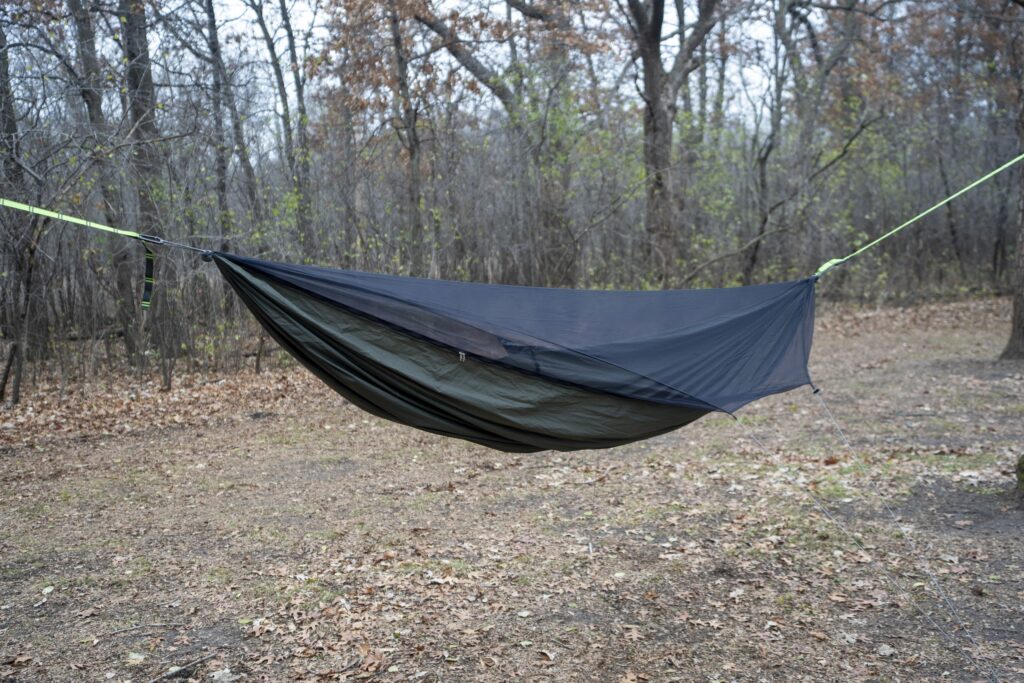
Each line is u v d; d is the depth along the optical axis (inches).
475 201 634.2
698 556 248.5
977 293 990.4
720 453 360.8
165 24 591.2
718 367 206.8
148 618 216.7
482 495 313.4
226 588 234.1
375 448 388.8
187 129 562.3
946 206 1002.7
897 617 207.2
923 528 259.9
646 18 716.7
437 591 230.1
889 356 603.2
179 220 534.6
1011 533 250.5
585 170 671.1
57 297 553.0
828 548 249.3
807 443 370.9
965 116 1024.2
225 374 553.9
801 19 931.3
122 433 418.9
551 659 193.2
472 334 196.7
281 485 332.2
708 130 868.0
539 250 638.5
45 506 307.3
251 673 188.7
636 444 384.2
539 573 240.4
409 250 607.5
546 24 681.0
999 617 203.6
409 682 184.4
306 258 585.6
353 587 233.5
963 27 926.4
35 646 202.2
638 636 202.7
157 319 521.3
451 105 639.1
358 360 196.7
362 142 666.8
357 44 652.7
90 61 521.7
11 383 510.6
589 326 205.8
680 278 716.0
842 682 179.0
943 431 377.7
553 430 202.7
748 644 197.2
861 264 885.2
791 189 798.5
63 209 474.0
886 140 903.7
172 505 307.9
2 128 454.9
